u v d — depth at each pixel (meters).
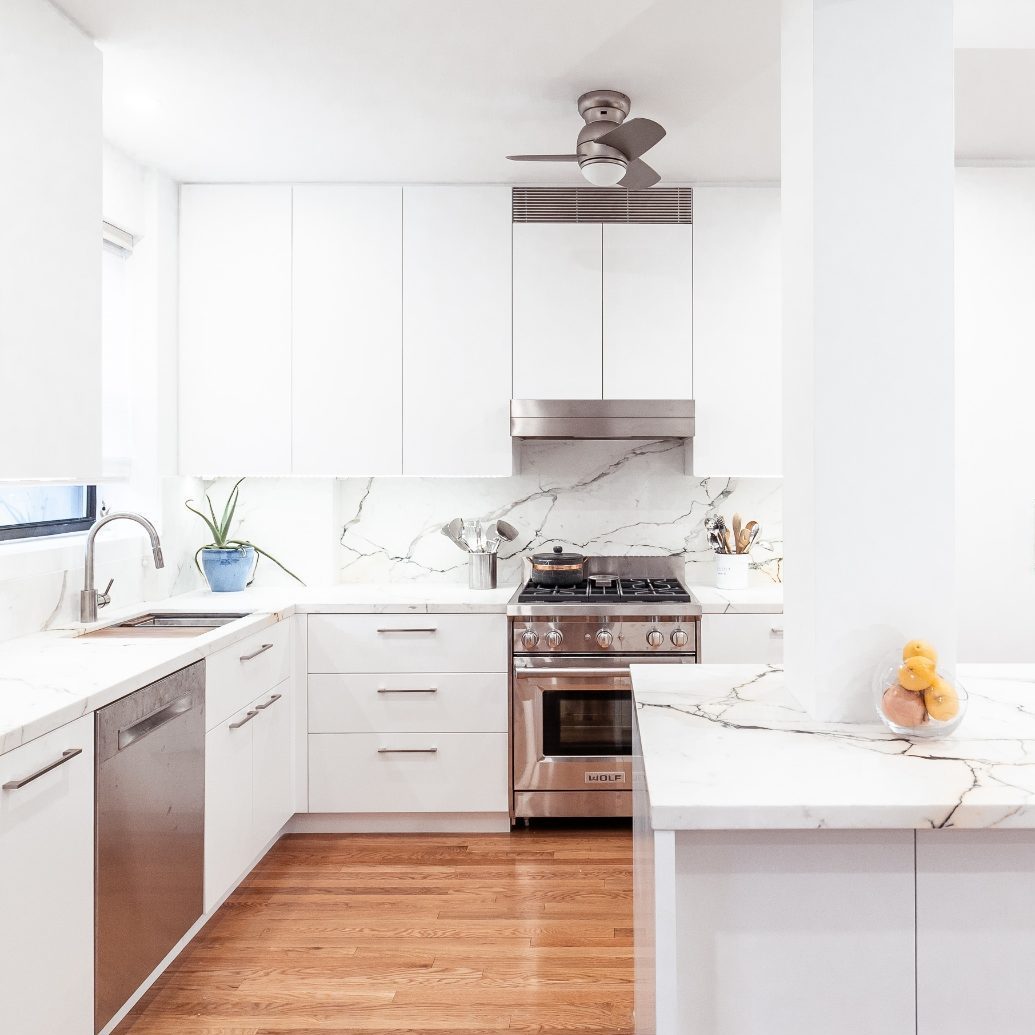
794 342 1.76
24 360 2.15
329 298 3.56
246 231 3.55
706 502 3.93
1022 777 1.30
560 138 3.11
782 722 1.62
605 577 3.76
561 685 3.31
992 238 3.40
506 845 3.27
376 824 3.41
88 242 2.42
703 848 1.24
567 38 2.42
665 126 3.00
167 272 3.48
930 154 1.62
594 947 2.50
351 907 2.76
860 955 1.24
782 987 1.25
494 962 2.42
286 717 3.26
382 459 3.56
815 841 1.24
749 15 2.30
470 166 3.38
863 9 1.61
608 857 3.15
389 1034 2.10
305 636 3.34
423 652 3.34
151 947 2.15
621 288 3.56
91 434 2.45
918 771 1.33
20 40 2.11
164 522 3.46
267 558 3.89
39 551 2.69
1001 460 3.41
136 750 2.07
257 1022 2.15
